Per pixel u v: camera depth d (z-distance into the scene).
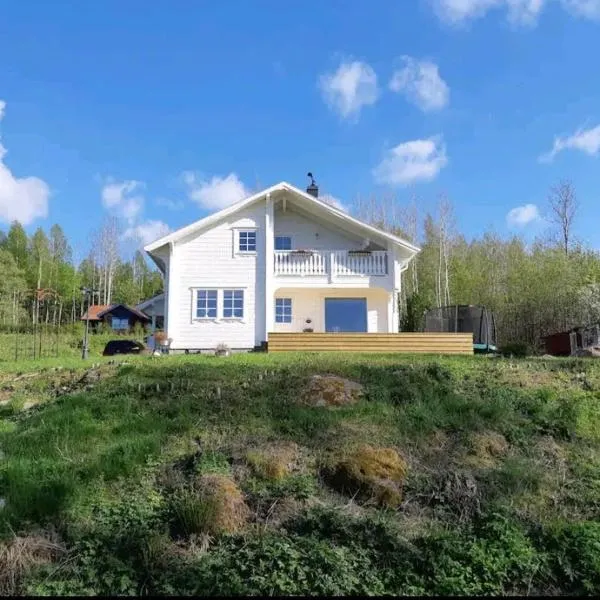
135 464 7.93
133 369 13.43
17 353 30.39
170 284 23.80
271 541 6.54
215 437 8.91
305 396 10.40
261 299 24.00
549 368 13.52
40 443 8.77
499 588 6.22
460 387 11.51
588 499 7.84
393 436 8.94
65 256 81.19
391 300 25.31
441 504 7.50
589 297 33.56
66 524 6.78
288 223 25.75
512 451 8.88
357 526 6.81
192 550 6.50
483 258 49.38
